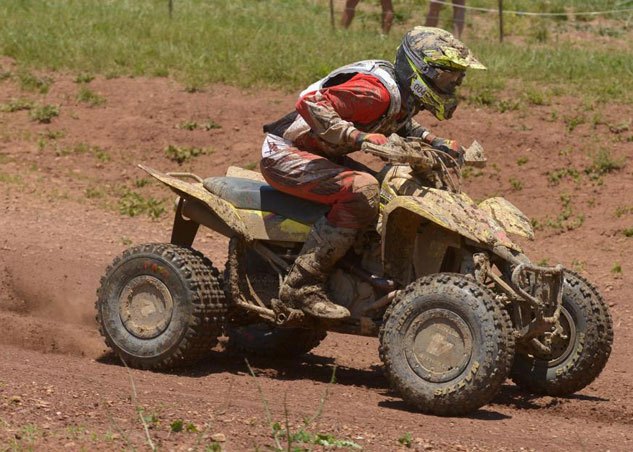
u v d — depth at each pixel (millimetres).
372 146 14531
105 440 11461
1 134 31406
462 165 16547
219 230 16500
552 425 14438
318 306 15508
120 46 36688
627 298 23344
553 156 29219
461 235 15094
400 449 12055
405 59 15164
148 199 28672
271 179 15805
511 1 49844
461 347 14102
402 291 14727
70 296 21344
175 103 32656
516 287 14422
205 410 13164
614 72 35469
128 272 16297
